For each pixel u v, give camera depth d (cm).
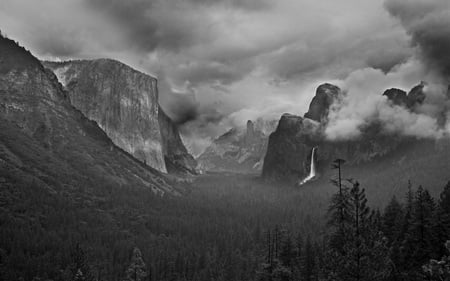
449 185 9488
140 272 9219
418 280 6078
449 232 6575
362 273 4338
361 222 4644
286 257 9725
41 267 14650
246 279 13875
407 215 8562
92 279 12056
